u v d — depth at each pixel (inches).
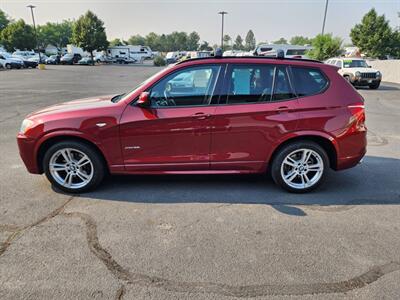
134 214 143.2
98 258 111.9
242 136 157.5
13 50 2485.2
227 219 139.6
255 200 158.4
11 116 374.6
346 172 199.9
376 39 1713.8
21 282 99.8
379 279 102.9
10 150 240.1
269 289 98.1
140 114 153.9
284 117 156.3
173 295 95.5
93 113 154.9
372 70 751.7
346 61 809.5
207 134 156.4
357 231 131.0
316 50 1331.2
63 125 154.7
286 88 158.1
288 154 161.9
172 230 130.4
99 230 129.6
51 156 160.2
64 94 600.7
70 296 94.4
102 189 169.3
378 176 193.3
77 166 162.4
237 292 96.9
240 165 162.7
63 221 136.4
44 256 112.7
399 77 978.7
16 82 845.2
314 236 127.2
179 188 171.5
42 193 164.1
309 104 157.3
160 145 157.3
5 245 118.8
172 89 156.1
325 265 109.5
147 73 1309.1
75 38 2385.6
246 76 156.7
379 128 333.7
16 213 143.2
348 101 159.9
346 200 159.9
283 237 126.2
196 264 109.4
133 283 100.2
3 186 172.2
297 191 166.6
